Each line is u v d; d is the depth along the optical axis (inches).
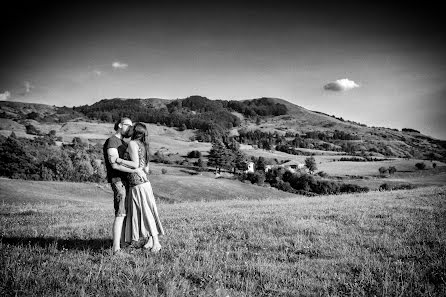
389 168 4968.0
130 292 171.5
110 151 236.8
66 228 355.3
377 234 296.5
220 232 321.7
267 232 316.8
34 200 1688.0
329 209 468.8
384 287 176.4
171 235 301.3
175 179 3110.2
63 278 189.0
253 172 4483.3
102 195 2219.5
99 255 232.8
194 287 181.0
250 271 204.8
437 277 192.1
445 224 328.2
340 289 181.9
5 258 215.6
